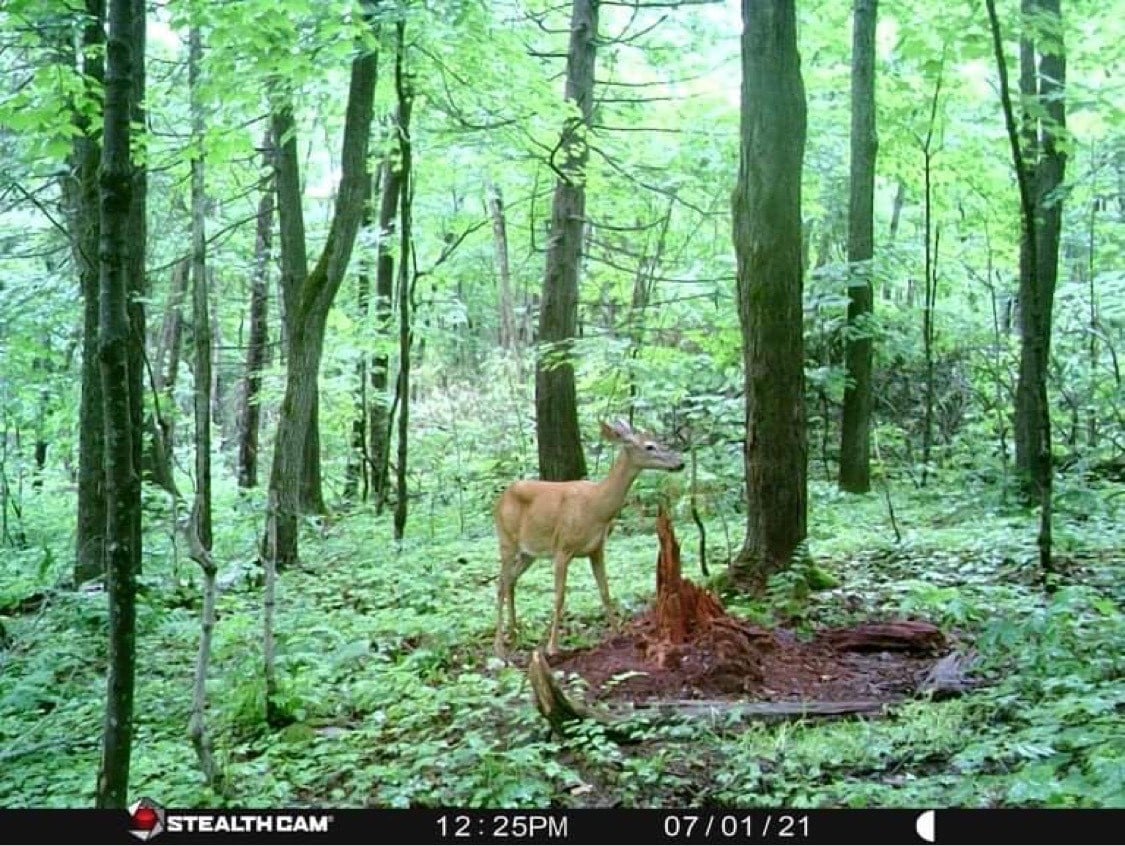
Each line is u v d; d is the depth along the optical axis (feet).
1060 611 18.47
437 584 29.71
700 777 15.66
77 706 21.09
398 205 52.60
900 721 16.99
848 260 43.78
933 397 52.11
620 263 60.13
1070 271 60.18
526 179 53.98
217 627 25.14
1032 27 29.32
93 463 30.12
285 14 26.30
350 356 51.06
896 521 35.73
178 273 58.59
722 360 42.98
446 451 57.16
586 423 53.36
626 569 30.83
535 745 16.34
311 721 19.16
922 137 45.70
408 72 34.73
